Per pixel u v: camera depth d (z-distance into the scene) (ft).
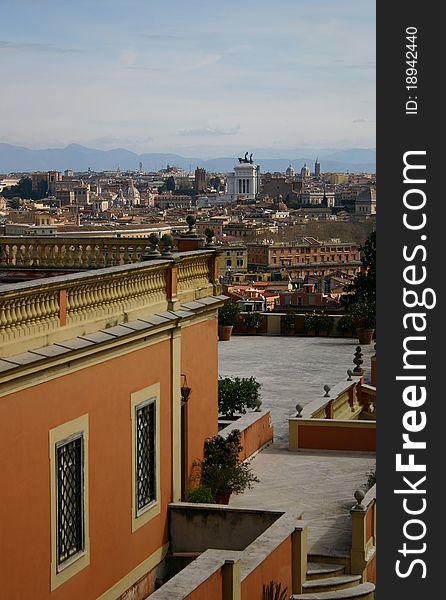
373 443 76.13
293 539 50.14
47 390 42.01
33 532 41.11
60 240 67.15
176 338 55.06
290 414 88.33
